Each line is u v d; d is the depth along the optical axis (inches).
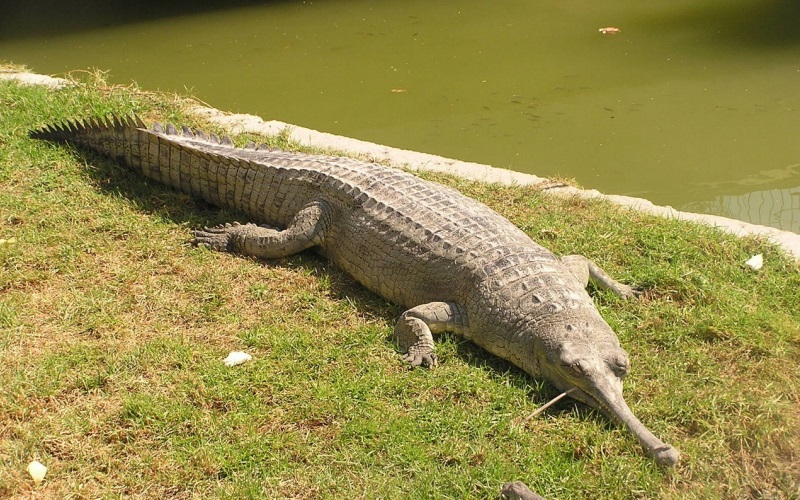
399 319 227.5
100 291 238.1
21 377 201.3
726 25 551.2
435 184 273.4
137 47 524.7
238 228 265.9
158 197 290.5
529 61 491.2
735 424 194.2
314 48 520.7
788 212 318.7
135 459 182.5
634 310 237.9
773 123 399.5
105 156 306.5
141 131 292.4
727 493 179.3
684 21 561.6
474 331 225.5
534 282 223.3
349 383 207.2
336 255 259.3
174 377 206.1
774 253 263.9
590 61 488.4
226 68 483.5
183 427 192.1
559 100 431.5
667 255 262.1
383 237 246.1
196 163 286.0
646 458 184.9
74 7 628.4
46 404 196.1
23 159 299.4
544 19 576.4
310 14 598.5
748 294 243.6
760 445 188.4
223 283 246.2
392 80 463.8
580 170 357.1
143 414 193.8
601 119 407.8
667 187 342.3
